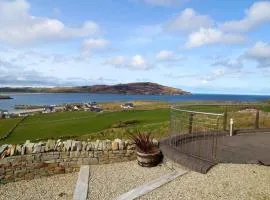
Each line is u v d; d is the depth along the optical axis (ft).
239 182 10.57
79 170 14.85
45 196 11.96
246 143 16.52
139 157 14.46
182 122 17.84
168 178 11.54
